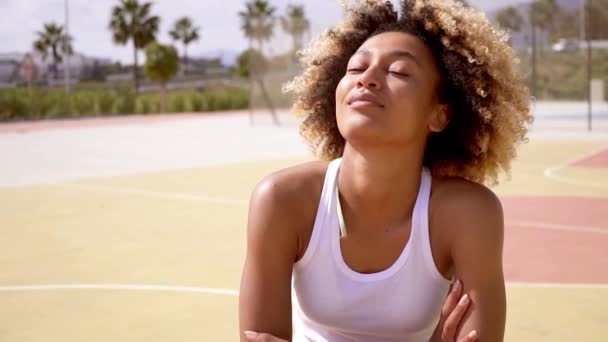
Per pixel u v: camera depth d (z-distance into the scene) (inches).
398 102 76.4
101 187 441.4
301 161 581.0
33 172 524.7
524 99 86.6
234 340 165.6
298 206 82.2
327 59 90.6
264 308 82.7
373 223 80.2
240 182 459.8
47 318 182.7
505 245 266.8
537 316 181.9
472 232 79.7
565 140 734.5
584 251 255.9
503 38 84.7
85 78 2178.9
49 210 354.6
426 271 80.0
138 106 1534.2
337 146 95.0
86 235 291.6
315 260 81.1
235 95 1690.5
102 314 186.1
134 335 169.0
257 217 82.7
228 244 273.4
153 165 565.3
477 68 81.8
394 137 76.5
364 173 78.8
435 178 84.0
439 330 84.2
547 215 328.2
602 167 514.6
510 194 393.7
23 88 1401.3
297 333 91.4
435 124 82.5
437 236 81.1
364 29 88.7
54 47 2357.3
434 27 80.7
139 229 303.9
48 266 239.1
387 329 81.6
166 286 213.5
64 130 1022.4
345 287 80.6
